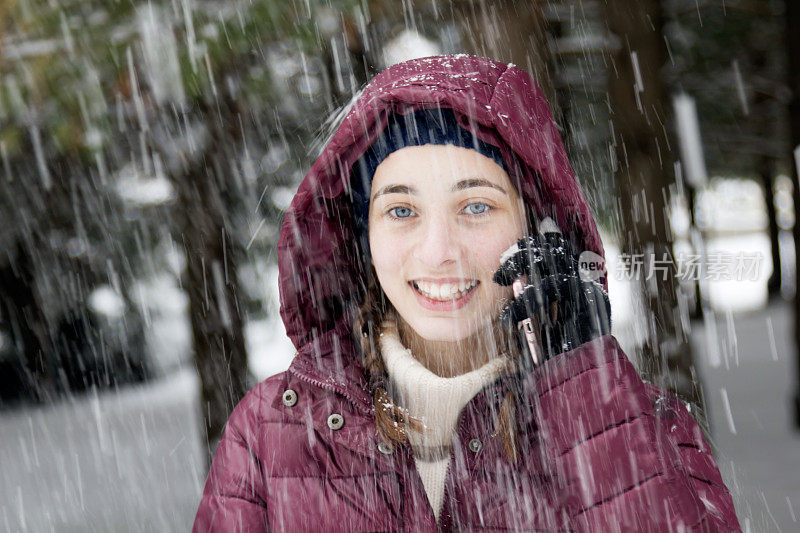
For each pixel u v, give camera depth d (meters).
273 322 9.37
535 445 1.51
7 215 7.21
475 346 1.61
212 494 1.68
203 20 3.69
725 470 5.75
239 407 1.74
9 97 3.92
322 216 1.79
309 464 1.56
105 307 12.43
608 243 9.09
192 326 5.63
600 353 1.49
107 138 4.41
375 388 1.57
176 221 5.64
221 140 5.12
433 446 1.55
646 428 1.43
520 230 1.58
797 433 6.76
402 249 1.57
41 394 12.50
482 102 1.51
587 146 8.24
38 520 5.79
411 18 4.84
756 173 16.83
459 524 1.48
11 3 3.84
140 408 11.71
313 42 3.87
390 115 1.58
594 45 6.07
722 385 9.87
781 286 19.16
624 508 1.39
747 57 8.92
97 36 3.78
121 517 5.57
